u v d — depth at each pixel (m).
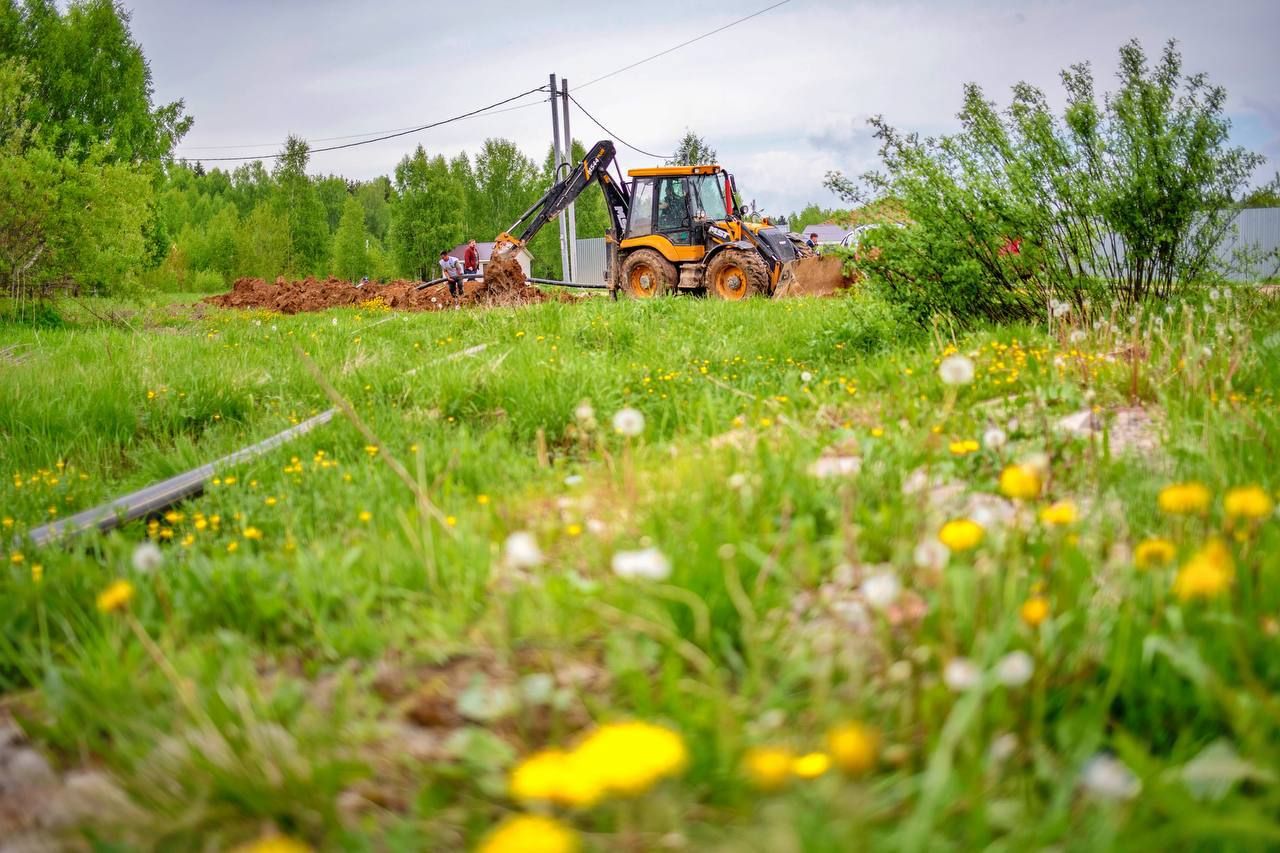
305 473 4.84
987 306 7.79
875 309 8.02
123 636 2.51
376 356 8.57
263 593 2.66
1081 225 7.45
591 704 1.90
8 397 7.00
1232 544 2.38
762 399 5.38
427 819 1.65
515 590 2.33
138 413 6.88
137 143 35.75
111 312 17.70
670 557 2.41
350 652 2.32
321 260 75.81
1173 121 7.17
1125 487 3.19
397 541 2.95
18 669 2.58
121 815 1.74
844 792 1.50
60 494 5.09
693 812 1.59
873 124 7.79
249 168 116.50
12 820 1.80
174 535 4.38
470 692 1.98
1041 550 2.43
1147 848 1.42
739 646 2.15
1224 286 7.19
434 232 75.69
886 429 4.09
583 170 22.53
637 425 2.74
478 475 4.28
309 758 1.77
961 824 1.53
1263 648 1.90
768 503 3.01
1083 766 1.60
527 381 6.39
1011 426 4.22
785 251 19.28
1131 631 2.00
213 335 11.89
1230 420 3.80
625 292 21.56
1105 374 5.02
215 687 2.04
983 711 1.76
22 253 16.75
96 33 33.62
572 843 1.47
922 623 2.04
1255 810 1.49
